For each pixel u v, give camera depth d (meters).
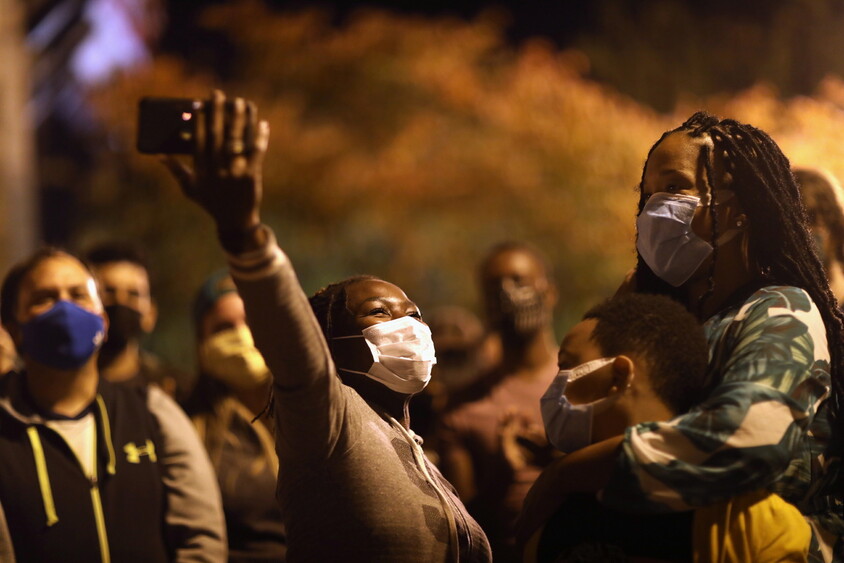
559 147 14.08
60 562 3.61
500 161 14.53
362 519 2.62
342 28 16.81
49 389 3.81
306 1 18.78
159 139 2.26
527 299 5.11
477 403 4.97
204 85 15.26
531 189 14.22
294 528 2.67
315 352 2.44
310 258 15.56
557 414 2.71
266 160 15.55
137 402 3.97
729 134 2.83
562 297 14.05
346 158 15.65
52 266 3.86
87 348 3.79
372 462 2.66
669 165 2.84
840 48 12.41
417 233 15.55
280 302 2.35
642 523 2.56
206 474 3.96
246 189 2.25
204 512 3.89
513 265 5.16
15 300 3.83
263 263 2.32
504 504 4.53
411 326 2.89
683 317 2.69
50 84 13.80
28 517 3.62
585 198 13.97
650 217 2.84
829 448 2.71
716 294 2.85
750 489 2.46
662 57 14.82
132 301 4.83
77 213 15.24
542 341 5.16
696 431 2.47
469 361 6.86
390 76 15.80
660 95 14.89
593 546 2.59
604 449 2.57
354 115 15.94
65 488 3.69
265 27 15.87
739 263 2.83
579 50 15.52
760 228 2.80
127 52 14.82
